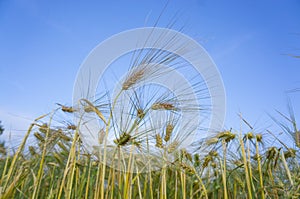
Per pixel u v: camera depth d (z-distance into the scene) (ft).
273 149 2.38
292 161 2.66
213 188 2.74
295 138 2.57
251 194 2.21
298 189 2.28
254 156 2.57
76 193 2.30
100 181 2.01
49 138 2.31
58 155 2.49
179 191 2.70
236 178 2.69
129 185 2.02
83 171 2.49
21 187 2.43
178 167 2.46
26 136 2.15
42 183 2.63
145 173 2.46
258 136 2.47
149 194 2.50
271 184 2.46
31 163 2.49
